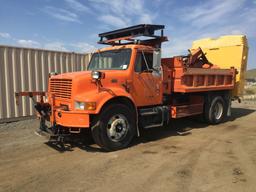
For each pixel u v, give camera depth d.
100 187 4.25
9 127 8.79
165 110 7.67
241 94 11.29
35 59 10.20
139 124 7.11
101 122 6.04
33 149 6.39
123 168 5.09
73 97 6.02
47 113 6.60
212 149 6.35
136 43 7.16
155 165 5.24
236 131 8.50
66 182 4.45
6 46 9.30
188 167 5.11
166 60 8.38
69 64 11.39
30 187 4.27
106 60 7.36
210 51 11.69
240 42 10.80
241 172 4.83
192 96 9.08
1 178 4.65
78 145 6.72
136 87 6.91
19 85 9.73
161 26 7.45
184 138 7.54
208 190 4.11
